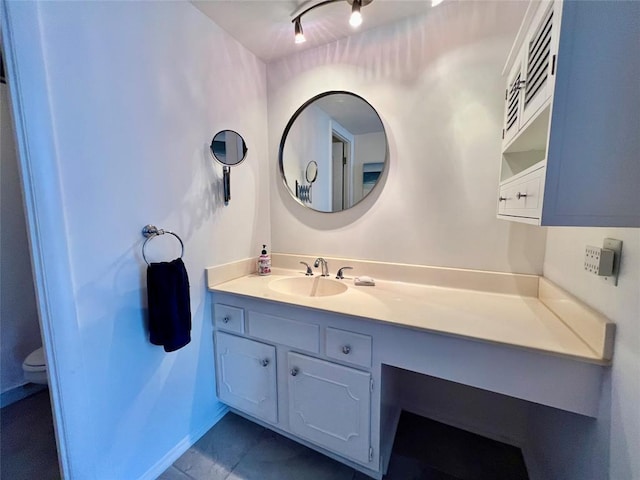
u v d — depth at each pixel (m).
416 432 1.51
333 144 1.64
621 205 0.60
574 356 0.79
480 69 1.29
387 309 1.15
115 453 1.10
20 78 0.81
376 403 1.14
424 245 1.48
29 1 0.80
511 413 1.43
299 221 1.81
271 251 1.91
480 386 0.95
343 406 1.20
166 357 1.28
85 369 0.99
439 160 1.40
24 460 1.33
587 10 0.59
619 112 0.59
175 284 1.17
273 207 1.88
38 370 1.57
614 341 0.74
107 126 1.02
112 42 1.02
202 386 1.48
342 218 1.67
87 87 0.95
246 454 1.37
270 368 1.37
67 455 0.97
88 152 0.97
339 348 1.18
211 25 1.41
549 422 1.12
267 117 1.83
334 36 1.54
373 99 1.52
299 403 1.31
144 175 1.15
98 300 1.02
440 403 1.58
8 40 0.80
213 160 1.47
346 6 1.30
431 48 1.37
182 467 1.30
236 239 1.64
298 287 1.68
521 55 0.91
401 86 1.45
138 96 1.11
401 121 1.47
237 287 1.47
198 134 1.38
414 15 1.39
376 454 1.16
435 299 1.27
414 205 1.48
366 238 1.62
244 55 1.62
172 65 1.24
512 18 1.21
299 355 1.28
